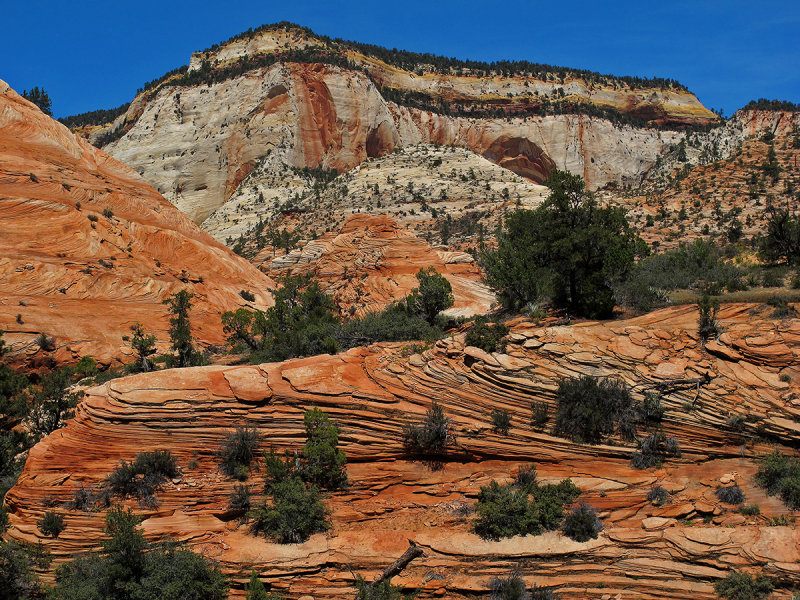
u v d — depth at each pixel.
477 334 24.97
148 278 62.12
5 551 20.14
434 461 23.61
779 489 20.00
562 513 20.73
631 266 32.53
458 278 60.31
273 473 22.52
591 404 22.55
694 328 24.77
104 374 44.69
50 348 50.06
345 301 60.00
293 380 24.44
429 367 24.64
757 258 37.44
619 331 24.83
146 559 19.58
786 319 24.09
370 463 23.55
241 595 19.73
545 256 33.72
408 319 34.66
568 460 22.59
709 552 18.30
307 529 21.38
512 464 23.05
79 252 60.62
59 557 21.09
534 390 23.28
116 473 22.38
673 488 21.08
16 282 54.03
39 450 23.58
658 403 22.31
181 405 23.86
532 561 19.50
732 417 21.88
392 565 19.80
